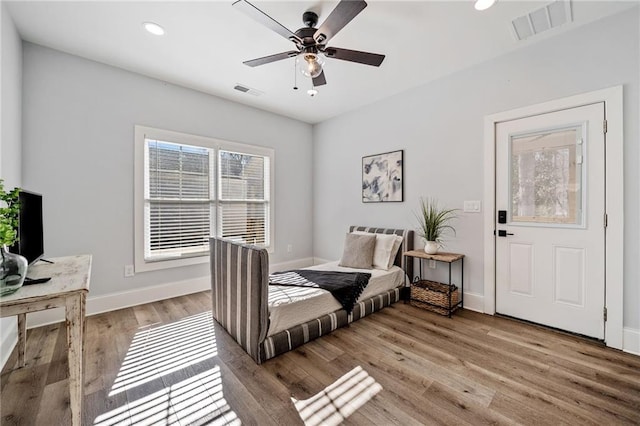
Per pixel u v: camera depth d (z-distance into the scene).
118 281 2.91
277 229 4.40
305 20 2.05
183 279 3.37
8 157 2.04
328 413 1.44
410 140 3.42
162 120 3.18
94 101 2.74
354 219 4.17
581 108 2.23
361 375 1.77
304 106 4.01
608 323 2.13
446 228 3.07
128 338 2.27
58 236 2.58
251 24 2.18
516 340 2.22
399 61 2.74
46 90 2.50
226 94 3.57
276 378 1.74
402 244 3.35
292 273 3.01
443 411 1.45
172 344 2.17
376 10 2.01
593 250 2.20
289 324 2.13
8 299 1.08
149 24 2.18
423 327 2.48
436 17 2.09
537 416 1.42
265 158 4.24
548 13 2.05
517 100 2.55
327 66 2.83
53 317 2.51
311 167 4.84
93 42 2.43
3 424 1.36
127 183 2.95
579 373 1.78
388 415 1.43
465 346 2.13
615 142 2.08
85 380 1.71
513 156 2.61
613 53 2.08
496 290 2.74
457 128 2.97
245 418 1.41
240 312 2.12
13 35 2.15
